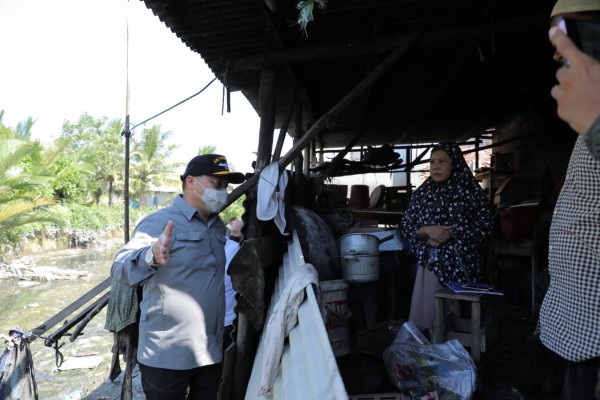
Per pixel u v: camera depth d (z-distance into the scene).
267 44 4.08
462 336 2.50
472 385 2.17
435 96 5.91
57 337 3.09
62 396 5.66
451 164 2.83
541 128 6.07
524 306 4.70
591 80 0.68
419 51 4.48
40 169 16.03
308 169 6.97
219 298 2.51
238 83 5.27
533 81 5.64
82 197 26.70
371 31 3.99
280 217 3.61
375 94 6.10
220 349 2.51
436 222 2.83
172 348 2.30
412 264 5.24
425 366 2.25
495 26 3.56
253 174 3.86
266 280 3.86
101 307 3.24
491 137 8.96
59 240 21.78
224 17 3.62
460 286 2.52
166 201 39.03
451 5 3.55
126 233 6.31
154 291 2.32
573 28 0.82
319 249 3.79
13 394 2.87
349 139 9.60
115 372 2.73
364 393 2.56
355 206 7.28
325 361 1.71
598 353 1.13
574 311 1.20
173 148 35.78
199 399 2.52
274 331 2.42
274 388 2.32
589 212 1.15
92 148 29.64
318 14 3.62
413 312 2.93
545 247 4.31
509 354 2.93
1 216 13.30
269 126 4.09
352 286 3.62
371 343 3.07
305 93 5.63
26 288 13.40
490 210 2.82
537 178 6.62
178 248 2.35
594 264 1.15
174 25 3.74
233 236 4.80
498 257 5.17
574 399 1.23
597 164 1.12
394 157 7.94
